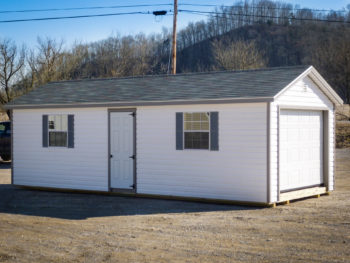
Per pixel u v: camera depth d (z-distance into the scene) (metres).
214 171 12.50
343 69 43.69
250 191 11.92
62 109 15.08
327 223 9.59
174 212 11.25
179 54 92.50
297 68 13.10
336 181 16.94
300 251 7.45
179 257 7.23
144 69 52.38
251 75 13.65
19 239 8.61
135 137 13.80
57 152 15.23
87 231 9.22
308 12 89.56
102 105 14.13
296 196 12.56
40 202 13.13
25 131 15.87
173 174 13.16
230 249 7.64
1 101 34.56
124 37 55.03
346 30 65.62
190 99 12.60
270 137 11.62
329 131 14.19
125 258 7.22
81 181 14.77
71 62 41.41
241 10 93.75
